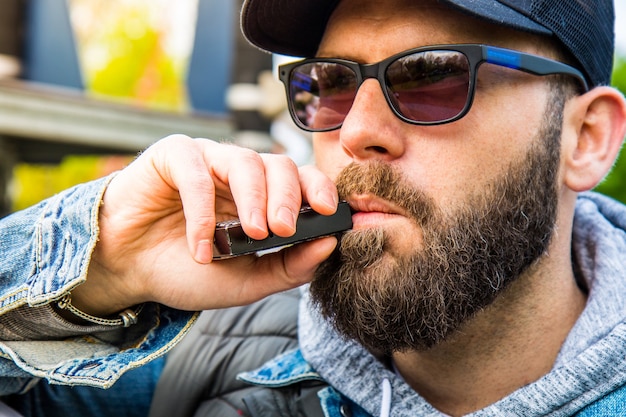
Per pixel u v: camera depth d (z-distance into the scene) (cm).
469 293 116
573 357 120
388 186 114
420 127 117
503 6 115
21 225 125
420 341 117
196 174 111
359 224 116
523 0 117
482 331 126
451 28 118
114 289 123
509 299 125
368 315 114
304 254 114
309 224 111
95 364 120
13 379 130
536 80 121
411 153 117
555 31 120
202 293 121
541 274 126
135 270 122
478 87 117
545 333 128
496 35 119
